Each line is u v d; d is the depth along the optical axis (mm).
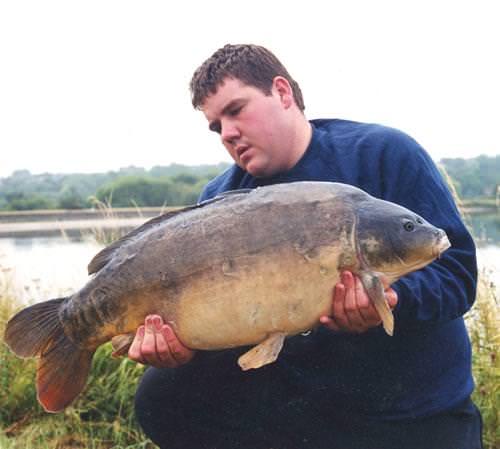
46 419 4574
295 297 2480
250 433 3264
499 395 3986
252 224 2520
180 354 2650
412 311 2756
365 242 2480
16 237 12047
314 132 3184
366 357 2979
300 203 2521
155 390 3289
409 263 2508
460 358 3053
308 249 2467
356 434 3070
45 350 2879
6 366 4746
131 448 4199
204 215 2605
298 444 3191
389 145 3014
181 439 3377
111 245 2771
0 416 4625
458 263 2883
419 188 2945
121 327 2707
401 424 3008
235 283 2500
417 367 2969
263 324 2508
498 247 4770
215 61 3035
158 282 2602
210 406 3271
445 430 3002
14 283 5434
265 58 3041
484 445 3959
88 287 2752
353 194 2559
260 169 3092
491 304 4227
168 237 2621
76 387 2869
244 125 3018
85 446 4332
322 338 3014
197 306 2551
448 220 2916
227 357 3158
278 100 3047
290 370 3100
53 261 6281
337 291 2475
